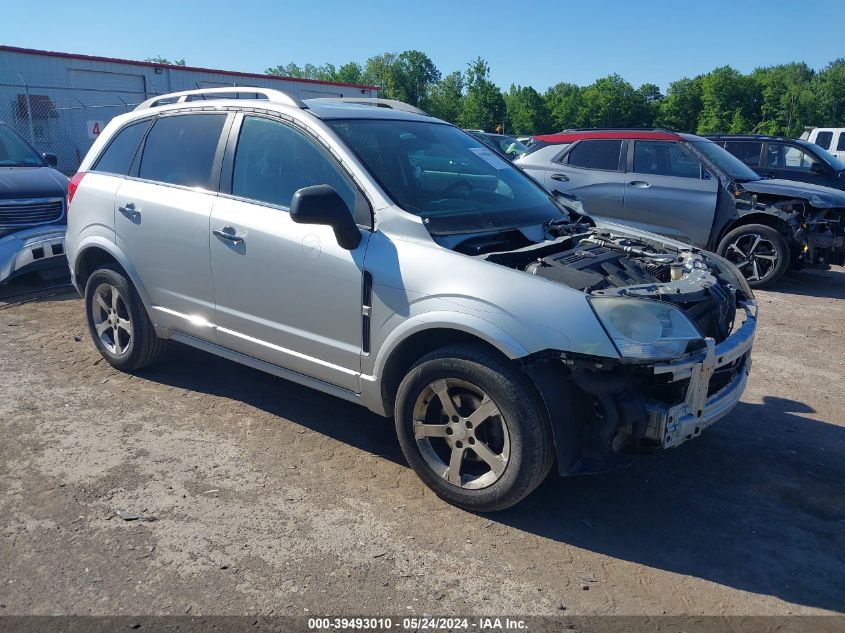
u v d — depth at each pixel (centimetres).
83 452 395
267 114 418
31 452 393
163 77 2575
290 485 369
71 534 319
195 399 473
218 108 446
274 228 392
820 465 411
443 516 344
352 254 361
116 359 507
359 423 445
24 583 286
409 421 353
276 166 408
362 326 362
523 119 8456
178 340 470
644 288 331
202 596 282
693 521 349
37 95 2262
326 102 455
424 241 350
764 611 286
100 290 504
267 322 405
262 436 423
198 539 319
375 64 9556
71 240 516
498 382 317
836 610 288
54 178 765
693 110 8875
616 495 371
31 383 491
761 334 684
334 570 301
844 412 492
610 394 310
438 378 337
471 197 415
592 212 952
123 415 445
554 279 332
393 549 317
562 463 312
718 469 403
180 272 445
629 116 8756
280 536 324
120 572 295
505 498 330
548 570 307
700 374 317
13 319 640
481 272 328
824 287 914
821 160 1174
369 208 368
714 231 888
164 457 393
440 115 8675
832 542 335
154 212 453
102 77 2417
